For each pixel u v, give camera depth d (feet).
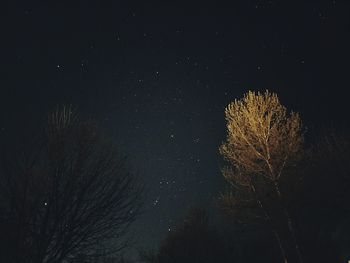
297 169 46.85
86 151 17.99
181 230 57.93
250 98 47.16
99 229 17.15
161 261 54.29
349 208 52.65
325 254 52.90
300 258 44.24
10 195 15.89
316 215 53.98
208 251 55.88
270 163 45.83
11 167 16.38
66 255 16.39
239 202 47.47
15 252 15.30
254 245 57.47
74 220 16.47
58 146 17.47
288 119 46.47
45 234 15.93
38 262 15.57
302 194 47.19
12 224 15.44
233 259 57.21
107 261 17.26
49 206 16.24
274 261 55.01
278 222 49.01
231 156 47.37
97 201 17.19
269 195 46.98
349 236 54.49
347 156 53.52
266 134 46.06
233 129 47.11
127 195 18.35
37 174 16.80
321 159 54.24
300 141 46.03
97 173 17.62
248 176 47.34
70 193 16.63
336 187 52.95
